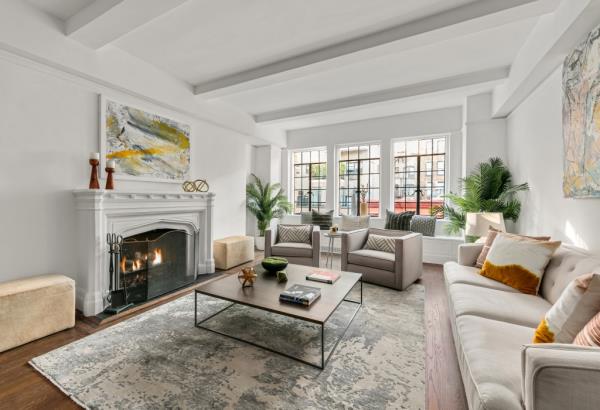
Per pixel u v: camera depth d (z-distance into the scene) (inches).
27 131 94.8
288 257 156.3
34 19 90.0
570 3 74.4
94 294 102.0
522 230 138.2
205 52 118.3
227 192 188.1
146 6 81.5
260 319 97.0
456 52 118.1
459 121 190.5
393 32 100.9
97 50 107.6
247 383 63.4
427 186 209.8
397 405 57.1
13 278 92.2
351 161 238.1
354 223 205.9
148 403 57.2
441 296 120.6
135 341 81.7
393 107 192.7
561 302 47.5
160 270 131.6
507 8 82.7
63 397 59.4
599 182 70.8
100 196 103.0
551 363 32.0
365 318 98.4
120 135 121.6
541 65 98.1
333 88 157.6
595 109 71.9
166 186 144.4
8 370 68.5
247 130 200.1
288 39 108.7
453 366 70.8
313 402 57.7
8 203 91.1
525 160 132.0
